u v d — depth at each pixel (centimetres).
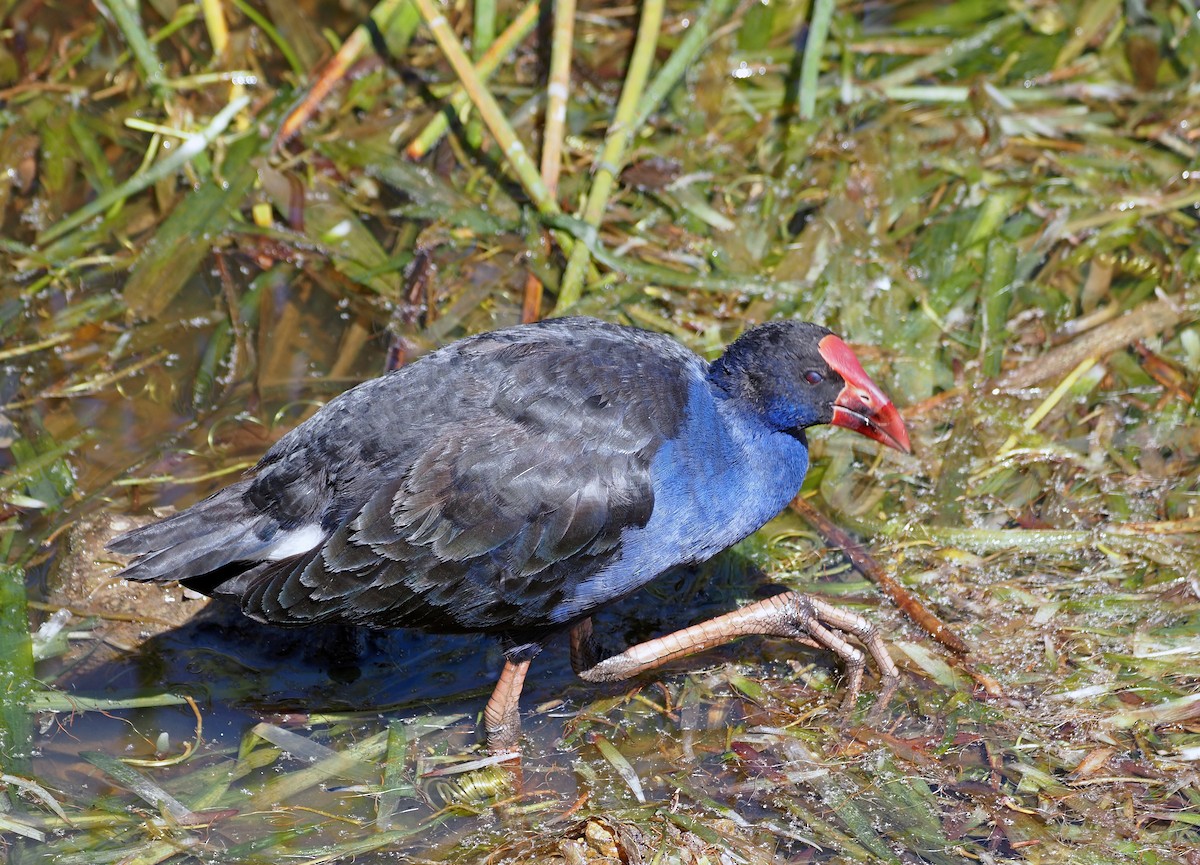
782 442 886
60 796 830
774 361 859
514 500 795
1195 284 1191
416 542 795
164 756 869
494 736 876
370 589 805
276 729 880
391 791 841
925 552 1007
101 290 1205
